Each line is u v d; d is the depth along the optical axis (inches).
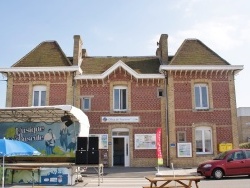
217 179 615.2
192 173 704.4
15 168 557.6
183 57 941.8
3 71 903.7
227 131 882.8
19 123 788.0
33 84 914.1
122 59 1025.5
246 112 1642.5
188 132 878.4
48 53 971.9
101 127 898.1
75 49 942.4
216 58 943.0
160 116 904.9
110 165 874.1
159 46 1021.8
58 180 566.9
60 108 629.3
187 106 892.6
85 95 917.8
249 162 625.3
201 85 914.7
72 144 756.0
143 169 814.5
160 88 920.3
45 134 775.7
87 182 602.5
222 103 897.5
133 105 911.0
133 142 891.4
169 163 861.2
